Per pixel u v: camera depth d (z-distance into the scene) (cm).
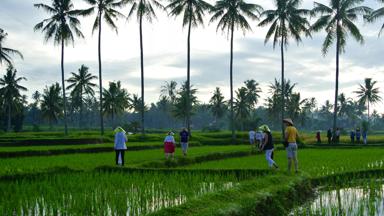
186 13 5134
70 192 1284
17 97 8400
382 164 2084
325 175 1645
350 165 2052
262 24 5181
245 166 2119
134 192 1281
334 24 4934
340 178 1659
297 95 9788
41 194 1245
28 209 1048
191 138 5072
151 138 4991
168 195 1233
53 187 1354
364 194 1321
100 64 5278
